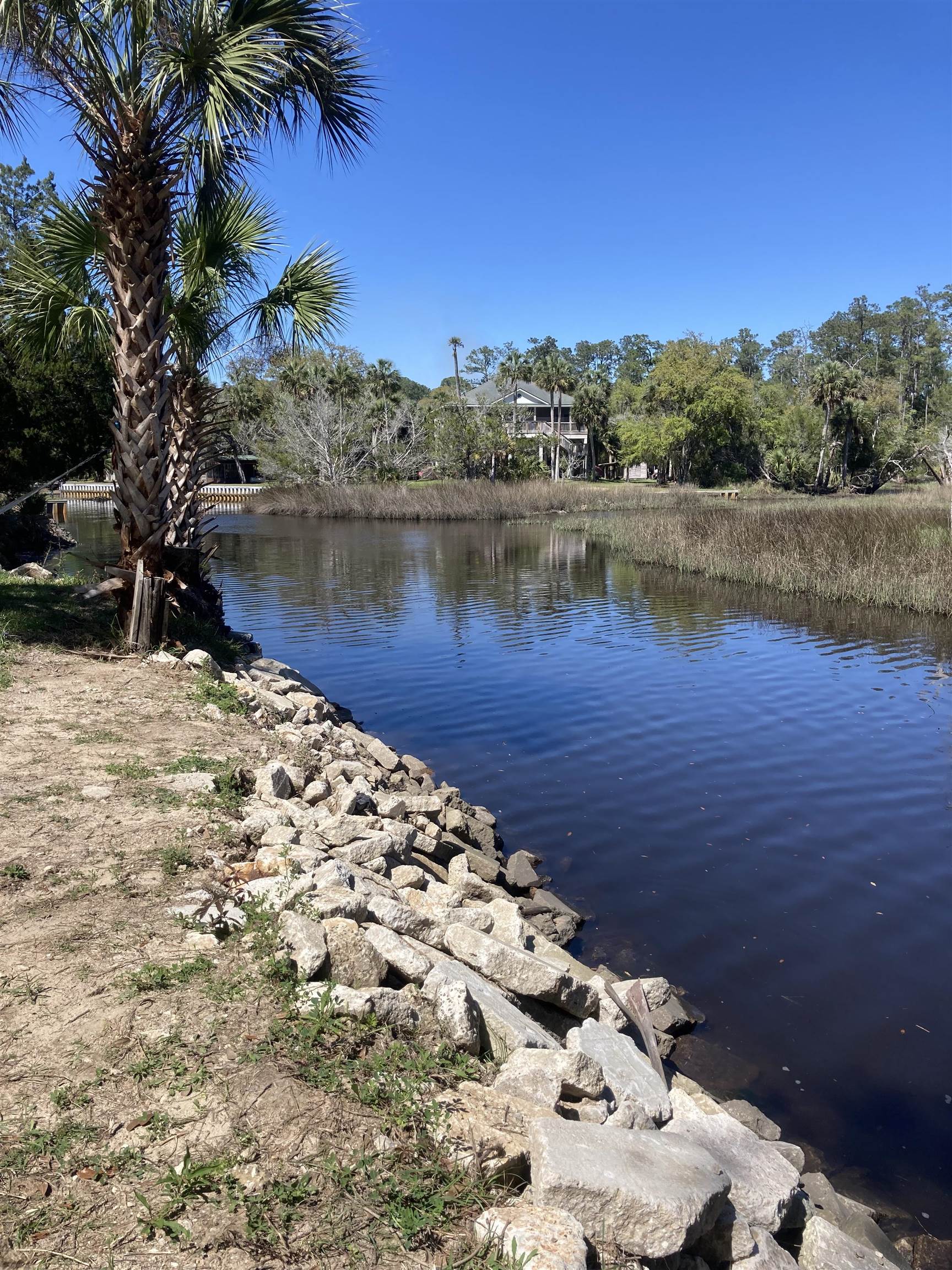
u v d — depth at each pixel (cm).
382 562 3250
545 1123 334
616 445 8519
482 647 1795
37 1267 259
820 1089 541
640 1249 300
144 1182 291
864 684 1506
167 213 1009
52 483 1622
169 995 386
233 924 446
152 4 917
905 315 10125
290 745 832
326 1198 289
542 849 873
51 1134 308
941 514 2973
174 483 1348
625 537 3656
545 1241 274
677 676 1555
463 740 1210
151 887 488
